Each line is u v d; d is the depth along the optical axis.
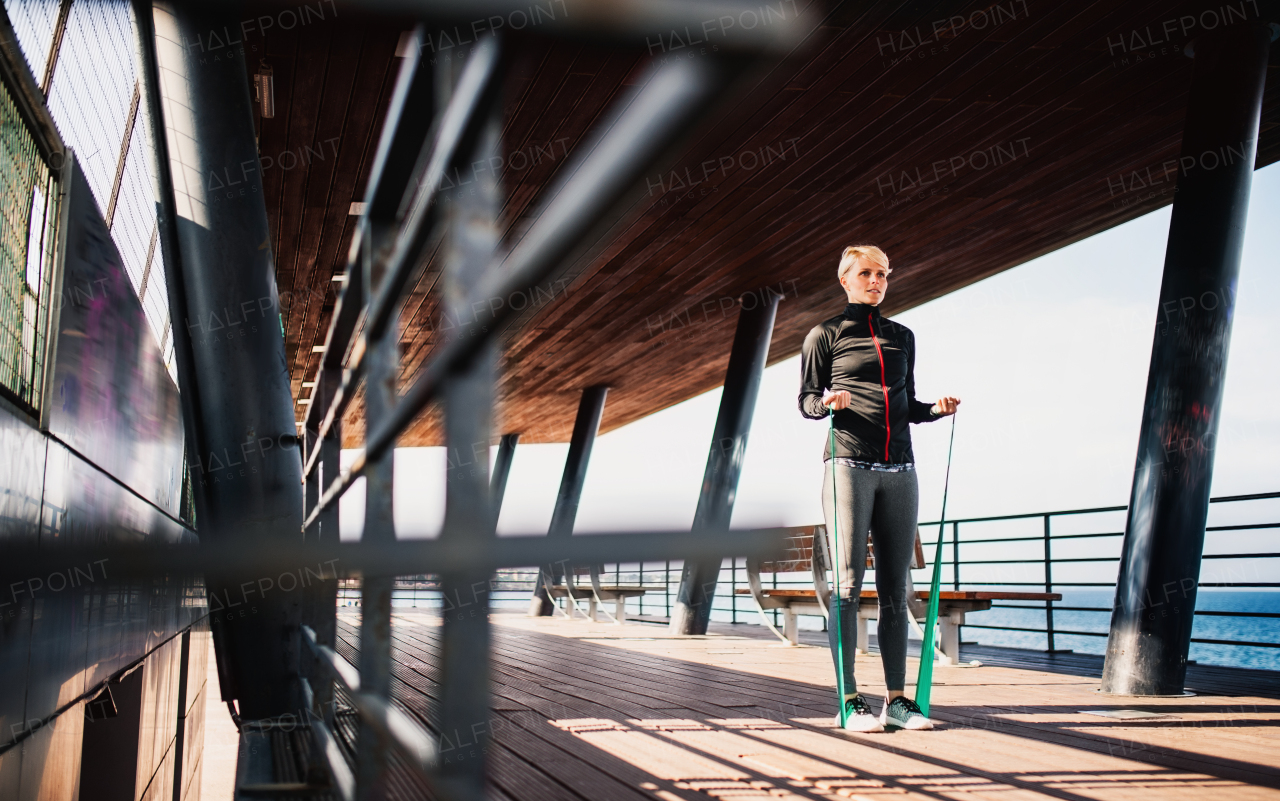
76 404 2.82
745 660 5.14
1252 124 3.98
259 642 2.57
